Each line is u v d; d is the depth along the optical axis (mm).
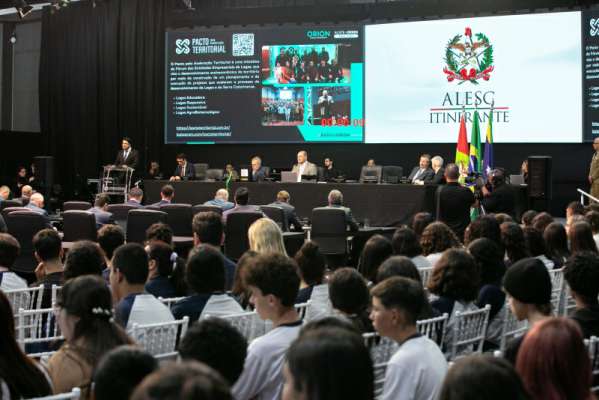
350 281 3283
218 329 2199
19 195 16656
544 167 11312
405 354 2594
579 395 1925
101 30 16750
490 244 4449
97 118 16906
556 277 4961
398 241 5199
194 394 1159
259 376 2855
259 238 4934
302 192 11742
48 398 2090
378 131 14781
